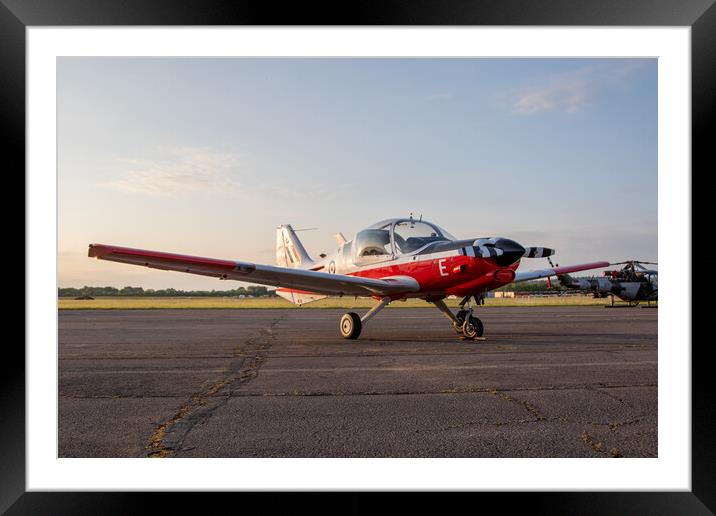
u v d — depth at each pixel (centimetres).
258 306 3591
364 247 1023
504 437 311
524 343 839
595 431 323
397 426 333
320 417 356
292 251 1587
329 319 1673
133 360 646
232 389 454
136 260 783
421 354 693
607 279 2342
